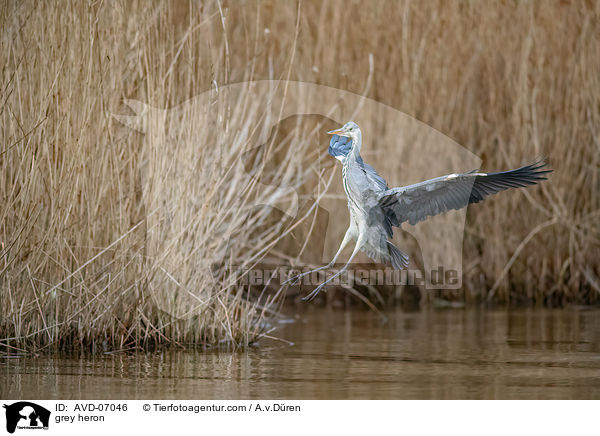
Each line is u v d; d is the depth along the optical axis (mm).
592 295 15953
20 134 9922
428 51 16344
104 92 10180
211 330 10664
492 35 16562
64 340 10109
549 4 16578
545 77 16453
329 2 16172
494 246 16172
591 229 16172
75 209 10000
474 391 8070
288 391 8062
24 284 9906
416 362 9547
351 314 14156
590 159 16344
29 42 10031
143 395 7934
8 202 9680
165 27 10773
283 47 15508
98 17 10242
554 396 7883
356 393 8008
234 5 15461
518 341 11047
